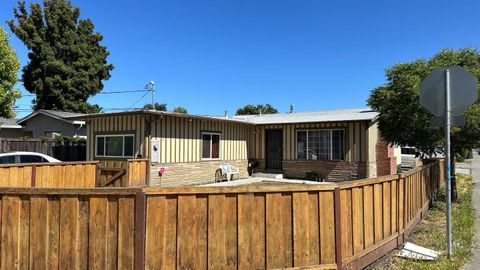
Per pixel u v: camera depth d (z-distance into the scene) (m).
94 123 15.85
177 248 3.96
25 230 3.98
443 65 10.05
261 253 4.25
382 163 17.42
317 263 4.47
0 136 26.41
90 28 34.25
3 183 8.18
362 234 5.23
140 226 3.80
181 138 15.40
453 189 11.41
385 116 10.62
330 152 17.41
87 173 10.72
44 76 31.42
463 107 5.96
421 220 8.56
